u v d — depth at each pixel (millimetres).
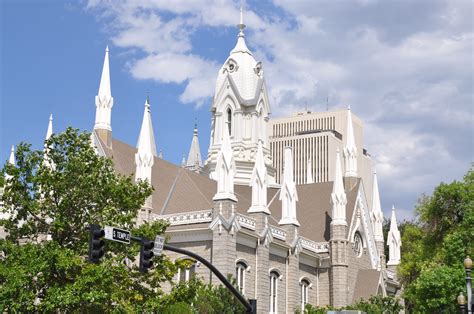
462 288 65000
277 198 99812
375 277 91812
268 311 77188
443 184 77438
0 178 49781
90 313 47344
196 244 74062
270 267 79875
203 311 55875
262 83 111375
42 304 44719
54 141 50625
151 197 75312
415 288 71688
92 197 50031
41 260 45250
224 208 73062
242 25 115812
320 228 94188
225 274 70938
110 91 83875
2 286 45938
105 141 82062
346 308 75562
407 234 105812
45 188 49531
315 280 90188
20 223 68562
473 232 68125
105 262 47594
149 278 56844
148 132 76750
